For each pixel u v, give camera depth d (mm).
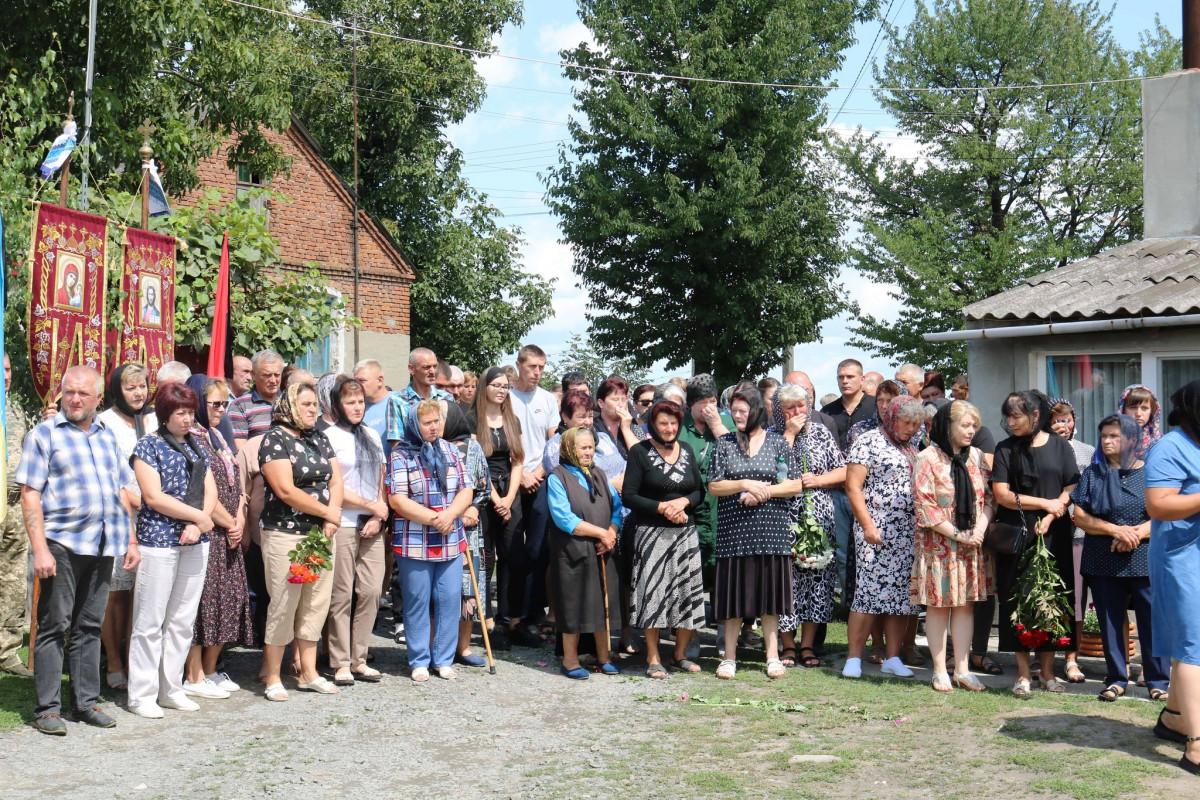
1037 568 6953
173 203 14547
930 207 28406
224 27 14859
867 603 7543
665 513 7621
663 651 8672
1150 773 5277
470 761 5668
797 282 27328
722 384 26859
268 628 6938
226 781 5332
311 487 6965
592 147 26562
